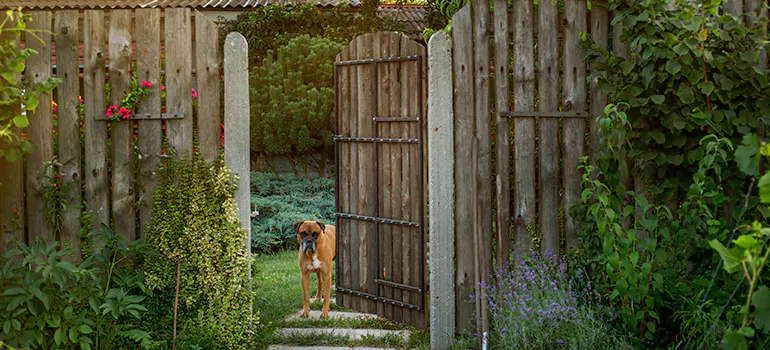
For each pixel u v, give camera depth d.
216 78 4.20
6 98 3.60
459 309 4.35
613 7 3.90
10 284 3.62
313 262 5.23
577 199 4.22
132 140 4.20
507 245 4.29
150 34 4.18
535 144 4.35
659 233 3.70
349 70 5.36
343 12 12.77
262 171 10.88
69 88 4.15
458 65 4.25
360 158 5.29
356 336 4.71
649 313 3.49
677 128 3.75
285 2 12.86
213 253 4.14
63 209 4.12
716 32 3.71
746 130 3.75
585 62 4.19
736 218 3.74
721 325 3.32
